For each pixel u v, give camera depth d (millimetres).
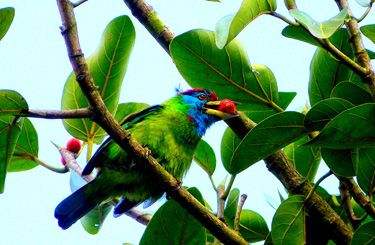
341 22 4945
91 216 8656
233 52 6719
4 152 6586
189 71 6793
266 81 6949
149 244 5969
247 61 6844
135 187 8500
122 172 8242
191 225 5977
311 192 6219
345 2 6266
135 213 8219
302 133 5605
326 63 6898
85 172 7977
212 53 6648
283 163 6699
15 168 8125
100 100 5531
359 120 4867
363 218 6309
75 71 5395
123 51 7469
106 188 8469
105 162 8297
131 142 5938
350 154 5965
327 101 5172
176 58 6680
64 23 5379
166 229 5969
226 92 6965
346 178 6137
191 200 5848
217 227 5793
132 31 7406
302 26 5387
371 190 6180
